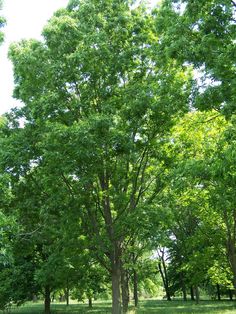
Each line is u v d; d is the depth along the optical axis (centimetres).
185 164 1348
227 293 5891
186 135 1853
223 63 1095
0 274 3027
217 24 1145
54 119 1855
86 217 1997
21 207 2077
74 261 2008
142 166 2145
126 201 2003
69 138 1625
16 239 2044
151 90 1709
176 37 1229
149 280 5222
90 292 3494
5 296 3044
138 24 1970
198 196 1984
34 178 2070
